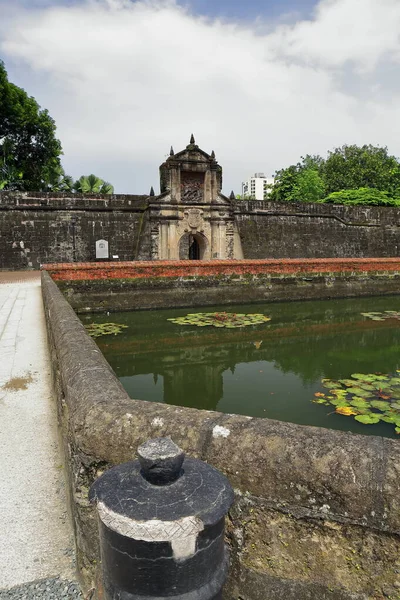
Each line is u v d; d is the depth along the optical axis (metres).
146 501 1.32
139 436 1.83
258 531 1.64
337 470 1.51
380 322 14.23
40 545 2.45
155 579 1.29
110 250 23.19
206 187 24.45
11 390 5.06
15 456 3.48
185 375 9.30
